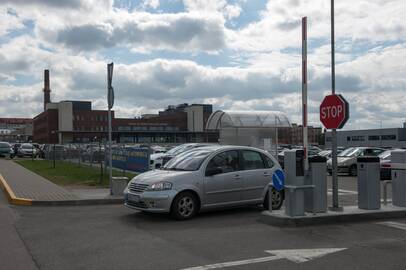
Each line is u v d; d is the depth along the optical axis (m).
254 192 11.55
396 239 8.31
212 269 6.36
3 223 10.09
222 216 10.92
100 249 7.57
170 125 126.75
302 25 10.27
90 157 31.16
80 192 15.28
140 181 10.67
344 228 9.38
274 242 8.06
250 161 11.73
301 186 9.75
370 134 107.75
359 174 10.92
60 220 10.47
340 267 6.46
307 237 8.49
